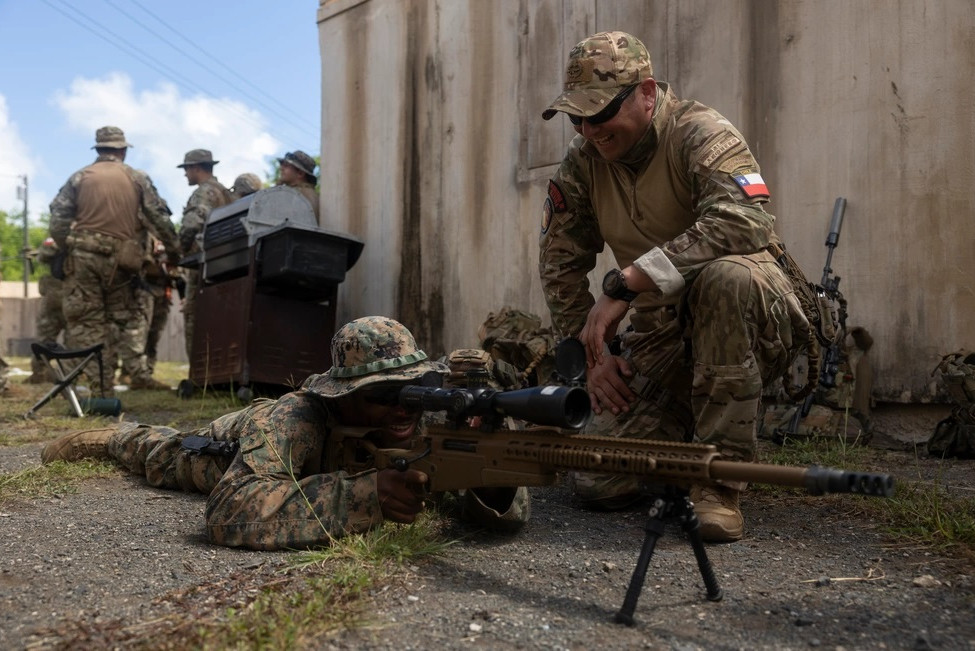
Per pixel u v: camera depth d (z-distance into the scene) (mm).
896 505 3449
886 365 5320
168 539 3230
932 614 2369
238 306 8117
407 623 2320
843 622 2320
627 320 6207
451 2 8070
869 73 5410
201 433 4090
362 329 3213
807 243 5664
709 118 3424
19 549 3123
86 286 9164
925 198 5188
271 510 2994
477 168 7824
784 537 3244
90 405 7430
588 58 3350
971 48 5023
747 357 3250
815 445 5078
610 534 3363
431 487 2848
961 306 5051
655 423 3885
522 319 5902
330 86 9375
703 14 6184
